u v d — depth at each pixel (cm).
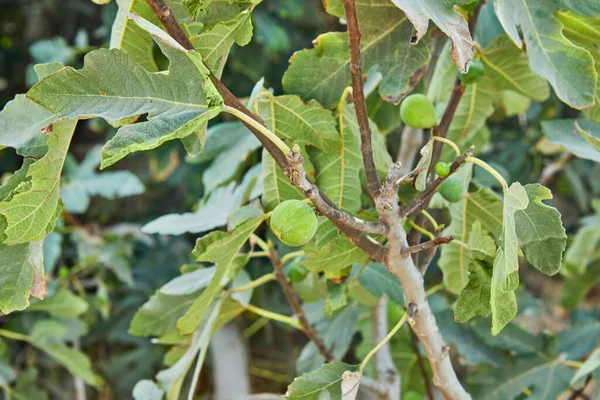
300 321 128
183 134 94
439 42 131
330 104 114
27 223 100
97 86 94
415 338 137
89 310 238
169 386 127
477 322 146
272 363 331
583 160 236
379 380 133
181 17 107
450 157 128
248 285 126
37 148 101
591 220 226
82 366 198
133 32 109
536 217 100
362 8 109
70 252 277
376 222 100
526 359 143
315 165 114
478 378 143
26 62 318
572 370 141
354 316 158
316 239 110
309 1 289
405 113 114
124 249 237
